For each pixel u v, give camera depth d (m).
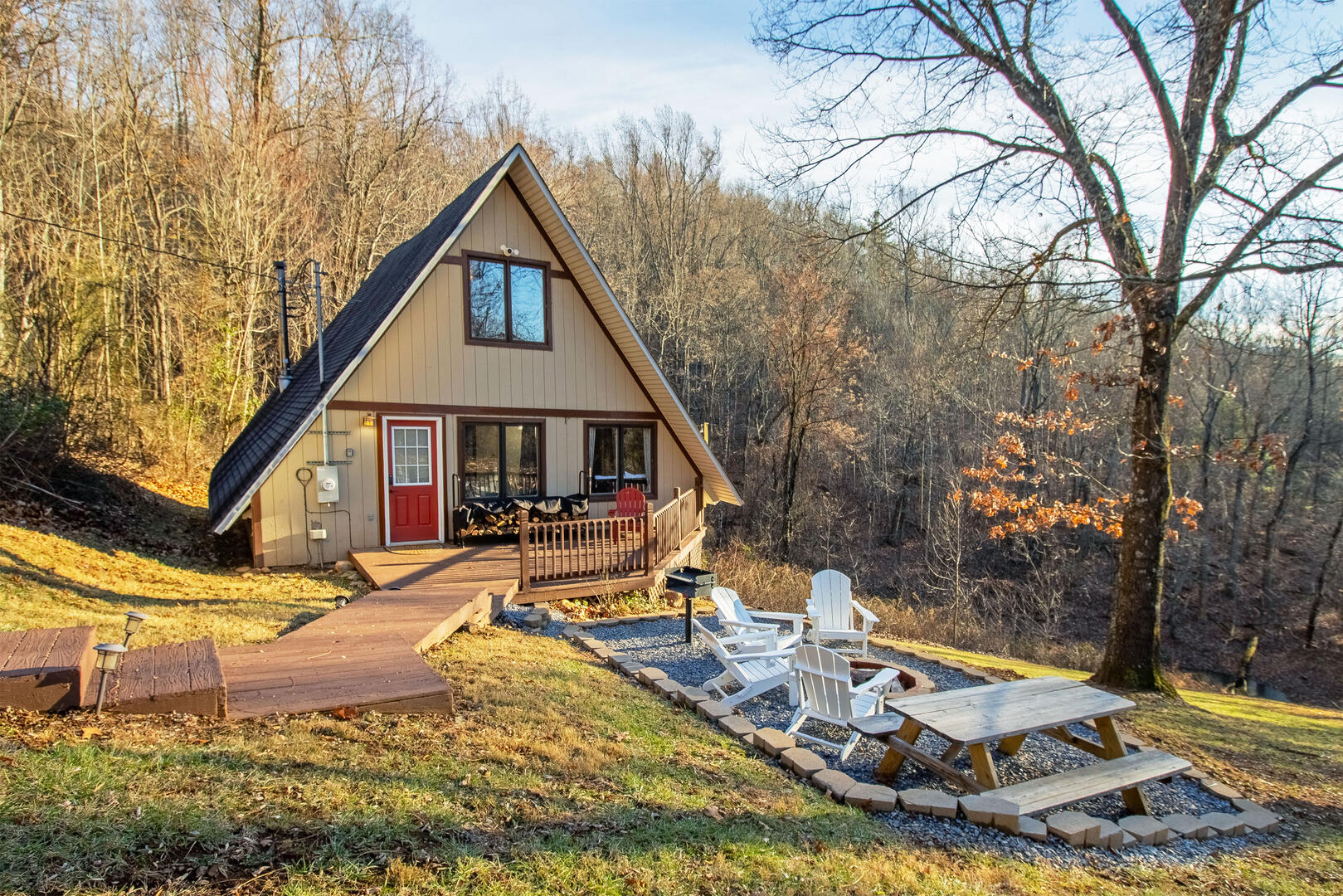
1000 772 6.17
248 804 3.55
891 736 5.64
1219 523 24.77
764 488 31.41
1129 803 5.58
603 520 11.21
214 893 2.84
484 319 13.23
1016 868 4.30
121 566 9.98
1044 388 26.84
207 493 20.03
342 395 11.90
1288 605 23.59
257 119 25.56
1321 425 23.62
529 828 3.79
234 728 4.53
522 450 13.68
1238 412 24.42
